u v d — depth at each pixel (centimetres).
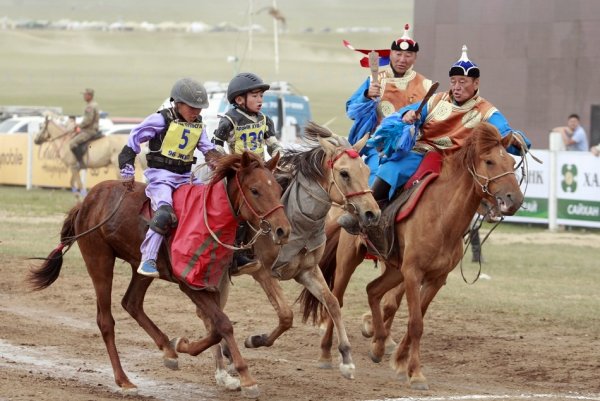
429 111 1273
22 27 13500
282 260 1179
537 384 1216
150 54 11100
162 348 1165
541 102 3044
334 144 1177
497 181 1145
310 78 9381
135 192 1133
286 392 1129
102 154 3266
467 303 1712
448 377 1250
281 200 1146
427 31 3219
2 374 1147
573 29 2973
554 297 1788
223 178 1062
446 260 1194
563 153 2762
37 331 1438
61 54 11075
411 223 1202
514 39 3077
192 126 1109
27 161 3791
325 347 1278
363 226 1192
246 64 10050
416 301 1183
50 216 2834
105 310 1143
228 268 1157
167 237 1086
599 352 1381
